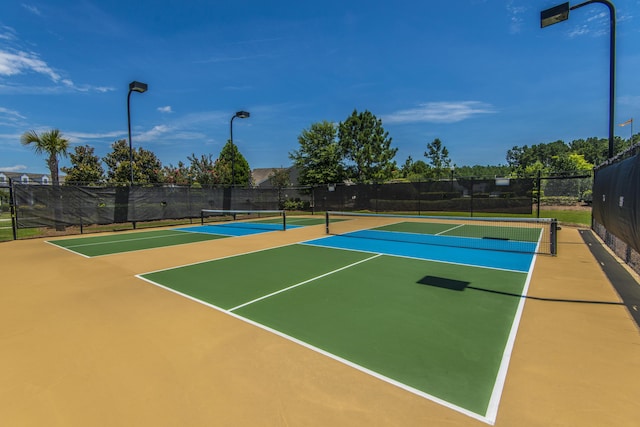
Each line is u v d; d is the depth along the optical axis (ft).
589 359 10.43
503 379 9.37
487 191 57.47
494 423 7.61
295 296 17.04
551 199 80.64
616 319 13.58
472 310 14.79
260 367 10.24
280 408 8.29
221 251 30.22
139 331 13.01
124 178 71.05
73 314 14.89
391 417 7.87
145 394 8.99
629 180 16.37
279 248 31.50
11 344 12.07
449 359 10.54
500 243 33.14
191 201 56.49
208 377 9.74
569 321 13.42
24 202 39.47
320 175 86.12
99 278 20.99
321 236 39.83
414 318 13.94
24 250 31.63
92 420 7.98
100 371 10.19
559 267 22.62
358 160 95.91
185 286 19.08
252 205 66.59
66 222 42.75
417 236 39.04
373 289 18.11
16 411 8.37
